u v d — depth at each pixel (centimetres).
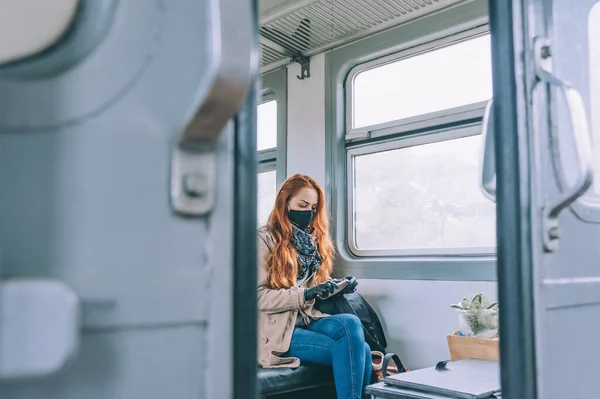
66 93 71
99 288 72
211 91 72
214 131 78
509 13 127
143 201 76
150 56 77
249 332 85
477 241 318
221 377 81
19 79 69
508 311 122
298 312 299
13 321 62
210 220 82
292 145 396
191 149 79
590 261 141
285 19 347
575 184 125
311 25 354
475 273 311
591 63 155
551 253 129
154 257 76
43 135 70
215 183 82
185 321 79
